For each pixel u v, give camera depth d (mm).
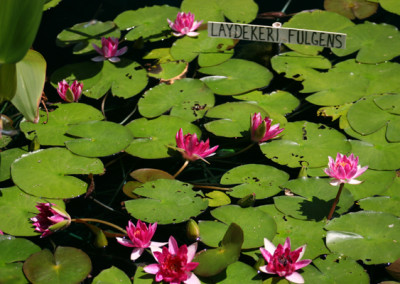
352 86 2301
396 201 1731
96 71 2410
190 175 1937
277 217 1684
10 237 1599
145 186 1797
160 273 1444
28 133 2008
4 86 1604
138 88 2295
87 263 1529
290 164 1898
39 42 2682
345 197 1754
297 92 2328
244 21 2814
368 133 2029
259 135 1962
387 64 2436
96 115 2137
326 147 1978
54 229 1606
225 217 1682
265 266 1460
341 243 1577
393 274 1491
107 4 3070
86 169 1868
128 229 1552
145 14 2869
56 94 2291
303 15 2814
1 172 1845
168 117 2115
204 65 2447
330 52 2621
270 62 2541
